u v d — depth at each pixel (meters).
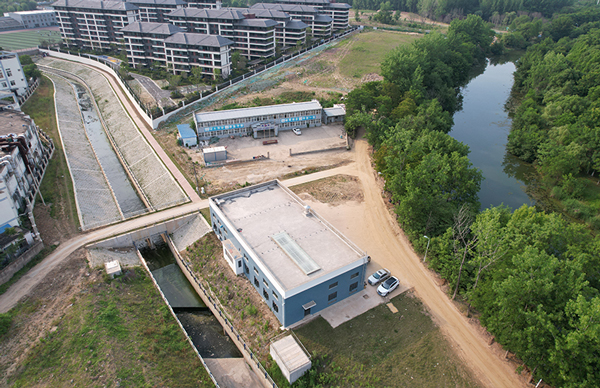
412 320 57.28
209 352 56.59
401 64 145.75
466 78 195.88
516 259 46.84
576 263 47.75
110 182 101.62
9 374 47.72
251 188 79.50
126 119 132.00
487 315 51.06
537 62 172.12
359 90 124.25
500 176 108.44
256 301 61.03
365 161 107.56
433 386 48.12
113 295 60.88
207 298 63.16
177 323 58.88
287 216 70.88
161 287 69.06
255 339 55.12
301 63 193.00
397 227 79.12
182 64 165.00
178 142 112.44
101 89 163.12
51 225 75.44
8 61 132.88
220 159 104.69
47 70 189.88
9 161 74.69
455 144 91.56
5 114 102.69
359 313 58.41
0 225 67.19
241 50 193.75
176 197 89.06
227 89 154.12
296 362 48.88
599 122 111.69
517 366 50.25
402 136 87.00
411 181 69.56
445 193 77.69
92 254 68.62
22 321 54.47
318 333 54.91
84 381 47.19
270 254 60.47
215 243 74.19
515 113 147.50
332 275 56.12
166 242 81.12
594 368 39.88
